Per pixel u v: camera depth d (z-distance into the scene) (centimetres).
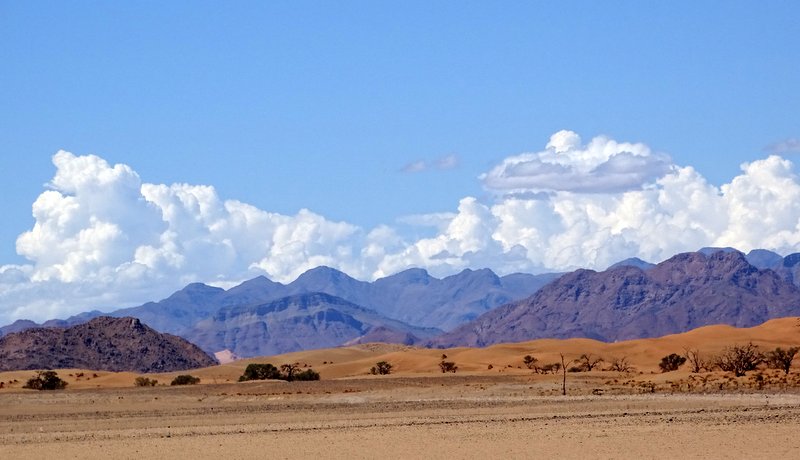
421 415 9062
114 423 9106
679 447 5844
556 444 6153
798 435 6322
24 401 12775
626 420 7769
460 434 6944
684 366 19412
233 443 6706
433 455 5753
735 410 8500
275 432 7538
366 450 6088
